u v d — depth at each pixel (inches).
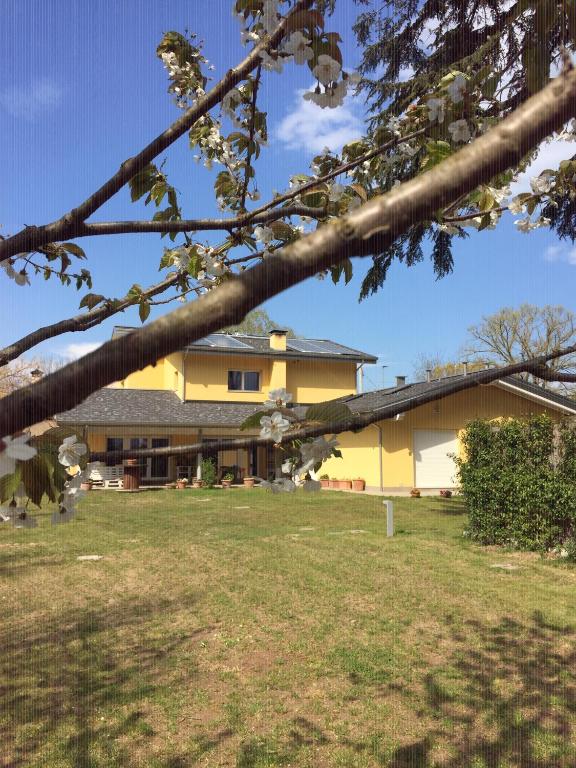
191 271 82.0
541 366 40.6
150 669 177.8
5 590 265.4
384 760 129.9
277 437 38.6
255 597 249.1
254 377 1015.6
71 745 136.6
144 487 844.0
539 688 161.8
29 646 196.4
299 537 404.8
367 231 18.2
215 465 878.4
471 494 389.1
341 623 215.5
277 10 44.7
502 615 223.5
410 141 73.7
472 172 18.2
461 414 807.7
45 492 34.3
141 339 18.6
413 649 190.5
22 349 63.7
